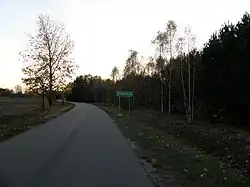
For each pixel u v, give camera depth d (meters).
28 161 11.73
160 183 8.69
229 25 33.81
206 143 22.23
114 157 12.73
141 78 68.25
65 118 37.88
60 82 48.31
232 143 20.78
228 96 29.92
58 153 13.55
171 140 19.88
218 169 10.56
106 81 130.12
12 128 23.34
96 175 9.55
